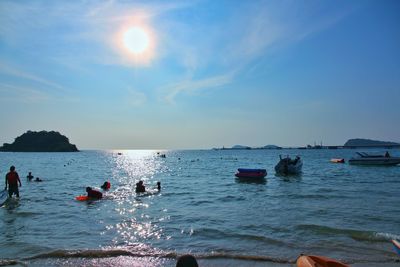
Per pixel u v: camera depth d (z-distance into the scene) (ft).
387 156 191.93
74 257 32.12
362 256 31.86
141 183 84.89
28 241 37.73
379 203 62.03
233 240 37.63
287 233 40.16
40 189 92.38
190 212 55.42
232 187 97.09
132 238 38.96
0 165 232.94
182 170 186.50
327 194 75.82
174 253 32.96
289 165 134.21
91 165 243.40
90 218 50.65
